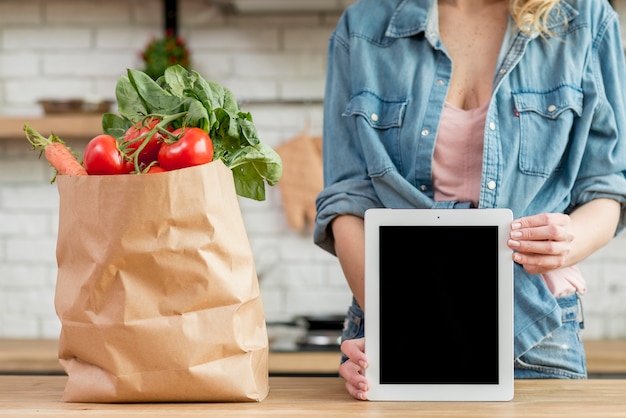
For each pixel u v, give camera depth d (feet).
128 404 3.17
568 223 3.43
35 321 10.52
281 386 3.64
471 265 3.30
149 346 3.10
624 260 10.21
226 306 3.15
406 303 3.31
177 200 3.06
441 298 3.30
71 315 3.16
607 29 4.32
